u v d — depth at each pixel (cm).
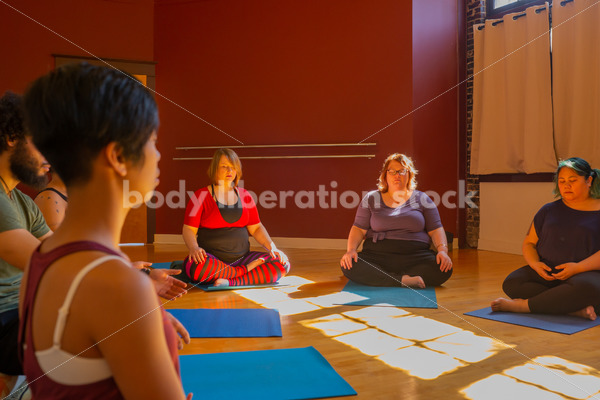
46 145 53
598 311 276
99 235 54
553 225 291
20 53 613
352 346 225
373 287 368
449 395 169
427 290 358
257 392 169
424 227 389
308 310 296
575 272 276
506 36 559
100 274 50
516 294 301
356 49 598
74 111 52
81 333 51
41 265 54
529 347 223
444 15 601
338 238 615
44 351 52
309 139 620
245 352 214
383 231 382
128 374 50
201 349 220
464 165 623
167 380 52
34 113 53
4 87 610
